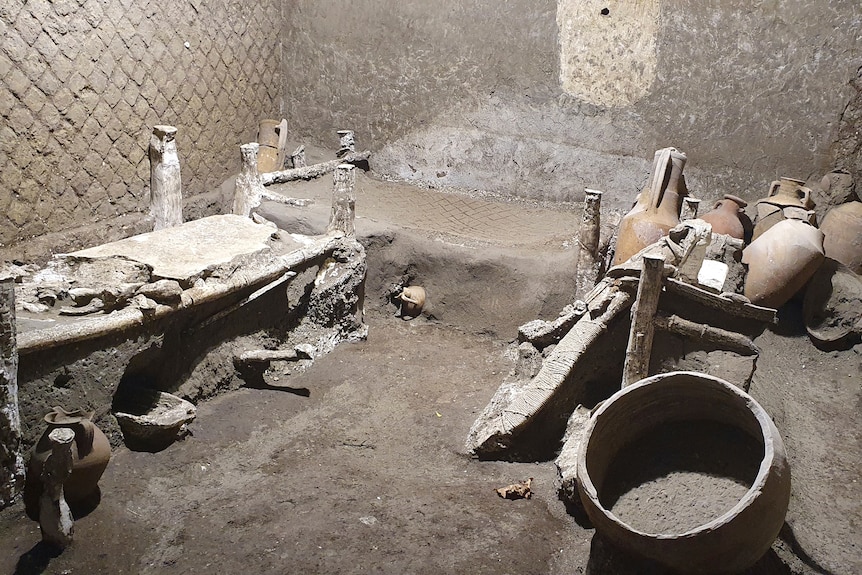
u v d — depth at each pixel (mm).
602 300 5512
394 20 8898
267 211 7793
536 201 8781
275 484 5000
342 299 6969
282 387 6211
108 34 6793
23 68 6145
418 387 6355
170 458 5199
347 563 4305
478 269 7367
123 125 7117
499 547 4469
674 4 7859
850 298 6293
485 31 8633
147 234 6355
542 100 8617
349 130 9406
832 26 7367
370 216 8055
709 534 3688
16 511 4609
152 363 5488
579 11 8211
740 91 7832
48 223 6613
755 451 4309
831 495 4820
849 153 7559
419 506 4809
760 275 6297
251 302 6215
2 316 4375
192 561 4301
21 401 4680
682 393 4441
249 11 8570
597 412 4336
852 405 5703
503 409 5520
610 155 8469
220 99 8344
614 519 3895
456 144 9023
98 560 4289
